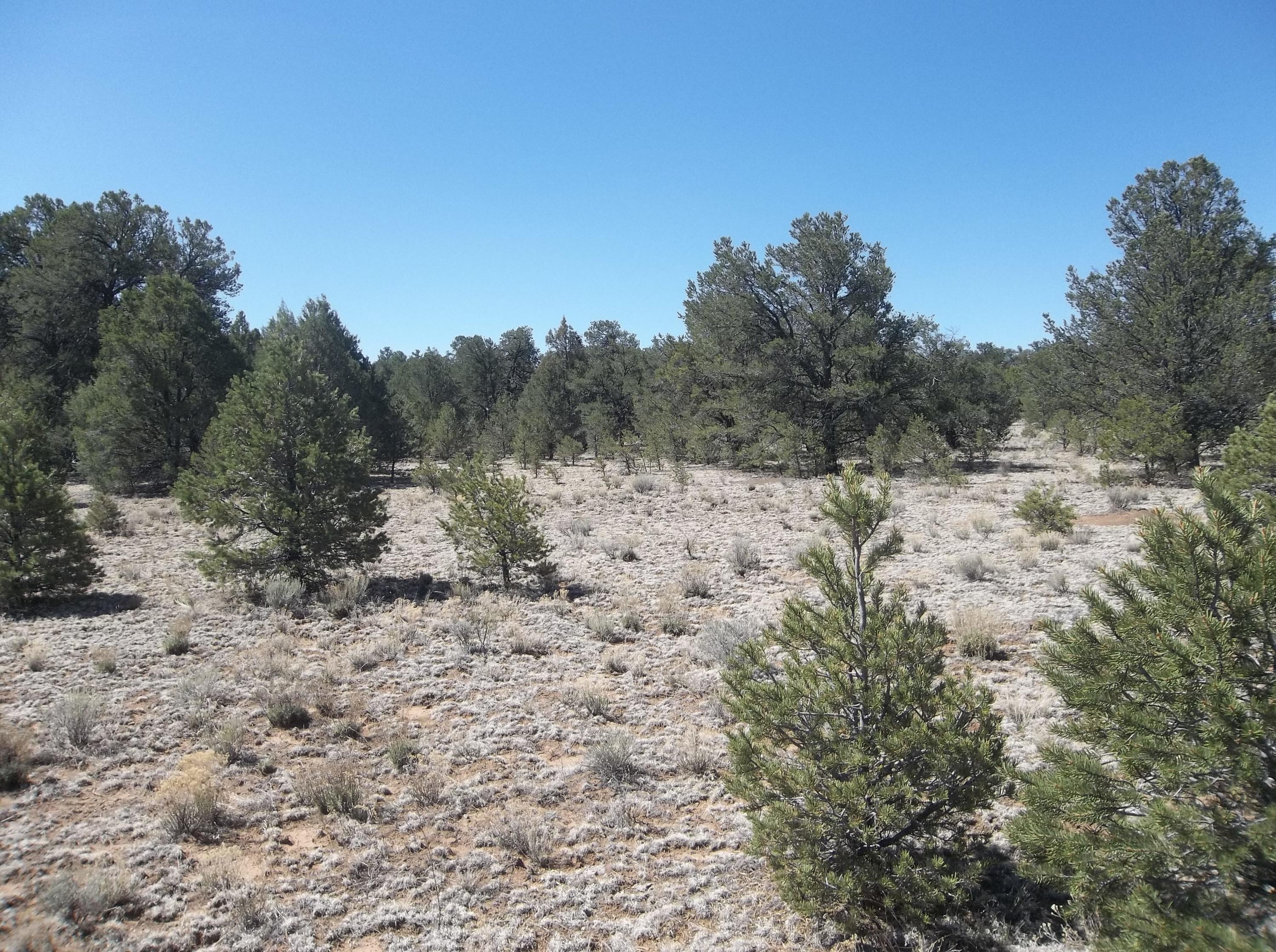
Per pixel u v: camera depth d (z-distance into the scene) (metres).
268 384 13.73
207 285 43.91
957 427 36.25
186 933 4.58
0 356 35.50
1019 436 58.22
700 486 29.66
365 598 12.74
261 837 5.71
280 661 9.19
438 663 9.52
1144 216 27.41
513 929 4.73
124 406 27.56
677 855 5.61
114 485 27.77
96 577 12.71
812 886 4.51
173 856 5.36
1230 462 11.16
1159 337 24.58
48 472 19.30
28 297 36.47
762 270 32.91
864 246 32.75
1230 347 22.95
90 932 4.56
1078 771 3.81
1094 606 4.05
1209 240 24.77
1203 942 2.96
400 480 36.06
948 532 18.09
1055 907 4.35
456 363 71.06
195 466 16.67
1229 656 3.46
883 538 17.39
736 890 5.15
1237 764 3.31
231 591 13.00
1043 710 7.49
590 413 48.12
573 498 26.11
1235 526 3.80
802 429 32.94
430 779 6.52
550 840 5.70
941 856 4.75
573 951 4.52
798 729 4.86
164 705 8.00
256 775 6.64
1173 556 3.76
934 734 4.49
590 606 12.32
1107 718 3.92
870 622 4.85
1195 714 3.57
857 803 4.38
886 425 32.38
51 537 11.92
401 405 39.41
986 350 70.19
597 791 6.53
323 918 4.82
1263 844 3.10
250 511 12.97
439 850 5.56
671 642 10.46
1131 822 3.77
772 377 33.25
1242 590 3.49
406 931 4.72
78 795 6.19
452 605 12.36
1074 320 28.66
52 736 7.10
